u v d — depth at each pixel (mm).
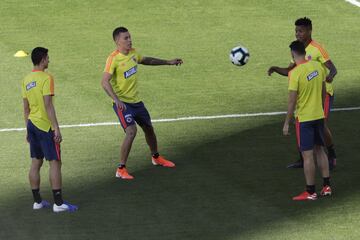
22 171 47469
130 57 46562
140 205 42750
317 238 38750
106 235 39469
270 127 53750
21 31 74125
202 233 39469
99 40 71938
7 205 43156
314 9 79000
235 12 78250
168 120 55188
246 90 60875
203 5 79812
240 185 45031
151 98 59344
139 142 51625
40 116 41719
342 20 76562
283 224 40219
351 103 57781
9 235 39750
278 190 44281
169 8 79312
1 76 64062
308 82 42281
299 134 42688
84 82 62531
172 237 39094
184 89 61188
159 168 47625
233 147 50531
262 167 47438
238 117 55625
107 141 51844
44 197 44281
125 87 46594
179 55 68438
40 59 41875
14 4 80062
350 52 68812
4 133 53438
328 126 53625
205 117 55688
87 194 44344
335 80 62531
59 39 72250
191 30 74312
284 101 58594
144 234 39469
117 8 79375
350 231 39375
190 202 42969
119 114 46469
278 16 77312
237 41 71562
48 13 78125
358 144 50594
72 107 57656
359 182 45094
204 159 48812
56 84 62125
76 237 39344
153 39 72250
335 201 42688
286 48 69812
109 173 47062
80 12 78375
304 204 42469
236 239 38781
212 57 68000
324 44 70750
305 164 42594
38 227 40562
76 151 50281
